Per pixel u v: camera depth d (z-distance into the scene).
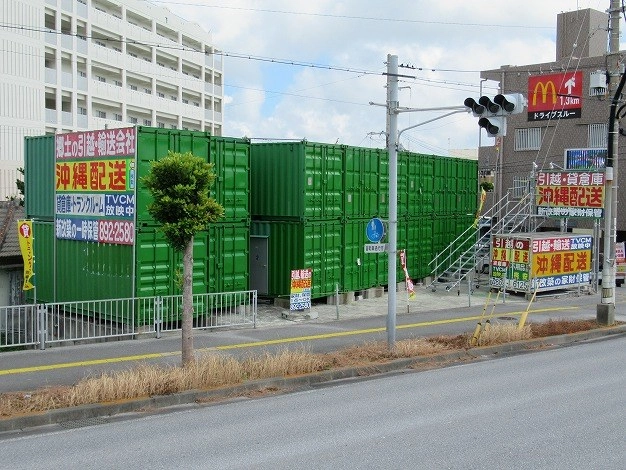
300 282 18.81
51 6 45.31
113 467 7.50
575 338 17.48
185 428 9.17
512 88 36.78
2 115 41.94
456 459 7.65
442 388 11.66
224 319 18.09
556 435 8.63
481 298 24.31
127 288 16.69
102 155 17.27
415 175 26.11
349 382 12.33
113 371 11.95
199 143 17.73
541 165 35.66
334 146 21.64
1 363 12.84
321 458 7.74
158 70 58.22
